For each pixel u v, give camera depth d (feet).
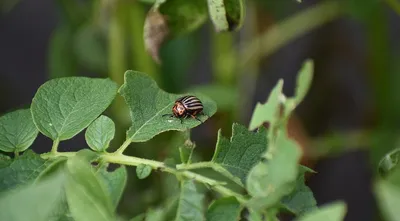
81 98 1.36
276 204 1.26
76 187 1.21
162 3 1.66
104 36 2.43
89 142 1.34
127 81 1.38
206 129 2.46
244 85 2.59
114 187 1.27
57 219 1.22
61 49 2.46
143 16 2.15
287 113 1.23
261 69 2.94
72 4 2.48
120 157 1.33
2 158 1.31
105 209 1.20
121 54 2.17
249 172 1.27
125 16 2.14
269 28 2.55
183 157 1.33
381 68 2.52
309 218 1.13
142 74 1.39
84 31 2.45
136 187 2.12
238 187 1.50
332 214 1.13
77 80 1.37
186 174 1.31
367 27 2.49
